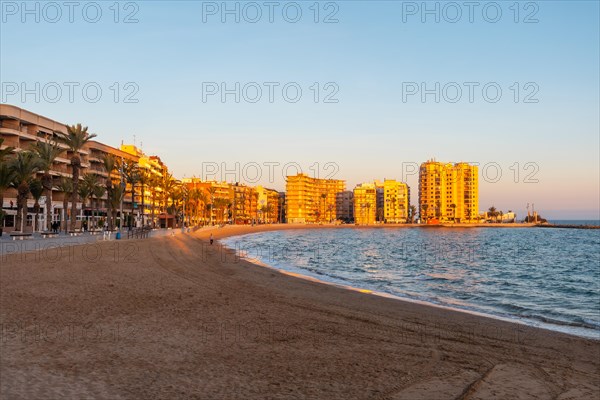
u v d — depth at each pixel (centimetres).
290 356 1087
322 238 12800
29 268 2292
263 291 2255
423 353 1192
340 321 1581
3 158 5316
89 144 10481
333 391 864
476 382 967
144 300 1709
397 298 2473
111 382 829
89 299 1639
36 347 1021
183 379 876
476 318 1866
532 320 1967
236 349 1119
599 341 1530
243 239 10400
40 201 7662
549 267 5300
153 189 11700
